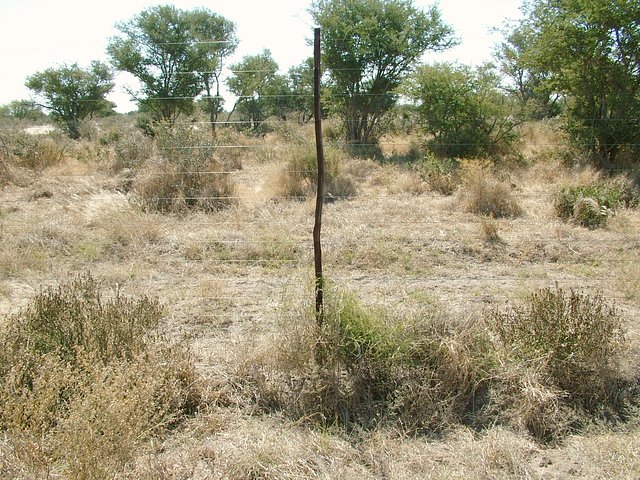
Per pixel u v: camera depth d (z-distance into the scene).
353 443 3.64
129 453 3.01
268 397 4.06
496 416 3.88
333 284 4.79
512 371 4.01
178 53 19.72
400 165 13.02
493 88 14.29
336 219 8.64
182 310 5.50
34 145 13.33
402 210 9.20
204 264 6.91
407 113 16.17
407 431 3.72
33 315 4.25
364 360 4.09
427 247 7.47
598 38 11.53
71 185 11.17
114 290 5.48
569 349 4.09
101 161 13.49
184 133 10.38
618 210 9.09
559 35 11.80
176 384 3.83
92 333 4.07
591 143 11.95
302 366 4.07
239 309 5.55
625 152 11.76
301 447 3.50
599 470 3.33
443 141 14.60
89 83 25.28
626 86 11.77
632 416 3.87
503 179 11.24
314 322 4.17
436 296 5.35
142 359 3.72
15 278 6.46
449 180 10.84
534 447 3.57
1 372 3.66
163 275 6.64
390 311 4.43
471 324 4.34
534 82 18.66
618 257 7.18
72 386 3.49
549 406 3.83
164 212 9.14
